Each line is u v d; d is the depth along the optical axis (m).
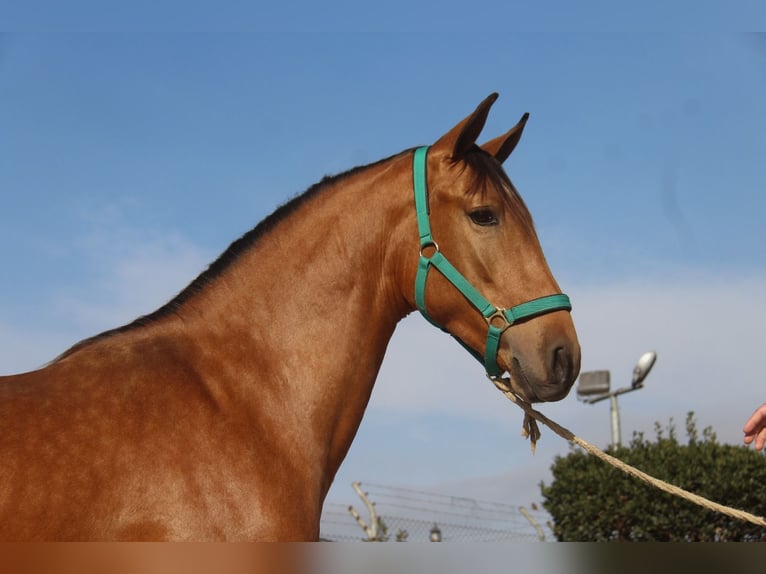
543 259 2.79
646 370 11.12
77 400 2.35
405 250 2.81
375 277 2.82
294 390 2.62
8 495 2.14
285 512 2.44
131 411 2.36
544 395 2.63
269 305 2.68
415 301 2.83
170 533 2.25
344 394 2.71
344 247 2.79
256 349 2.62
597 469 9.10
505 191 2.82
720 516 8.61
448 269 2.74
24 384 2.36
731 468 8.73
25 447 2.22
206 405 2.47
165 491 2.28
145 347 2.53
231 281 2.70
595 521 8.92
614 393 11.46
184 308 2.65
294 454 2.55
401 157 2.95
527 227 2.79
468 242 2.74
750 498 8.62
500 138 3.04
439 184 2.81
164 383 2.45
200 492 2.32
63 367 2.43
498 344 2.71
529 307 2.67
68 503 2.18
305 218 2.81
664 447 9.07
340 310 2.74
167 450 2.34
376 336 2.83
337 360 2.70
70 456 2.24
